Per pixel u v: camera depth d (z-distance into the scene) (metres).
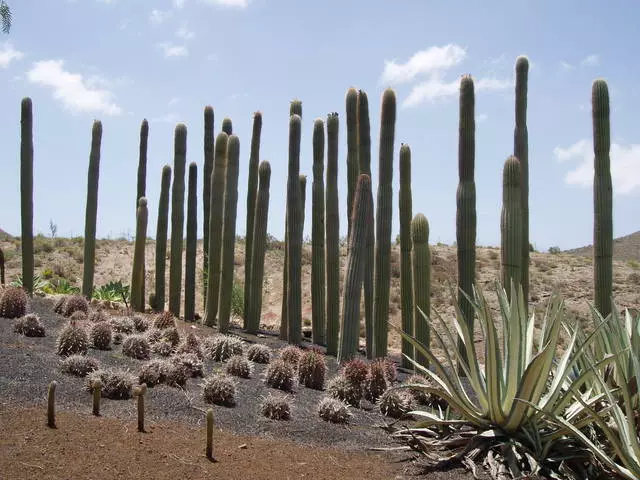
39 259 29.84
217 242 14.98
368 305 13.54
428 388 7.10
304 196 16.47
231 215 14.02
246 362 9.73
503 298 7.52
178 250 15.84
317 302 14.45
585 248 46.62
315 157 14.53
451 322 22.62
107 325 10.06
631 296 26.38
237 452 6.27
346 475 6.09
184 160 15.75
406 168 12.61
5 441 5.61
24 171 13.95
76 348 8.91
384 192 12.43
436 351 16.73
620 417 6.04
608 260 10.14
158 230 15.95
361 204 11.58
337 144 13.82
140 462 5.61
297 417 7.86
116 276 29.11
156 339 10.54
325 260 14.55
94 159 14.92
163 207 15.89
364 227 11.58
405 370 11.97
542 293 26.97
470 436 7.06
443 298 25.88
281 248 33.94
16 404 6.62
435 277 28.84
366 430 7.73
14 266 28.20
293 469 6.05
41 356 8.72
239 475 5.69
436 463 6.59
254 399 8.38
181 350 10.02
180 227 15.80
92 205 14.91
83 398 7.20
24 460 5.29
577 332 7.19
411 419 8.47
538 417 6.68
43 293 15.29
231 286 13.99
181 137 15.70
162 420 6.91
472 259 10.30
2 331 9.94
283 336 14.71
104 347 9.90
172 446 6.12
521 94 12.09
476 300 8.03
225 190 14.12
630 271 29.89
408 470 6.41
